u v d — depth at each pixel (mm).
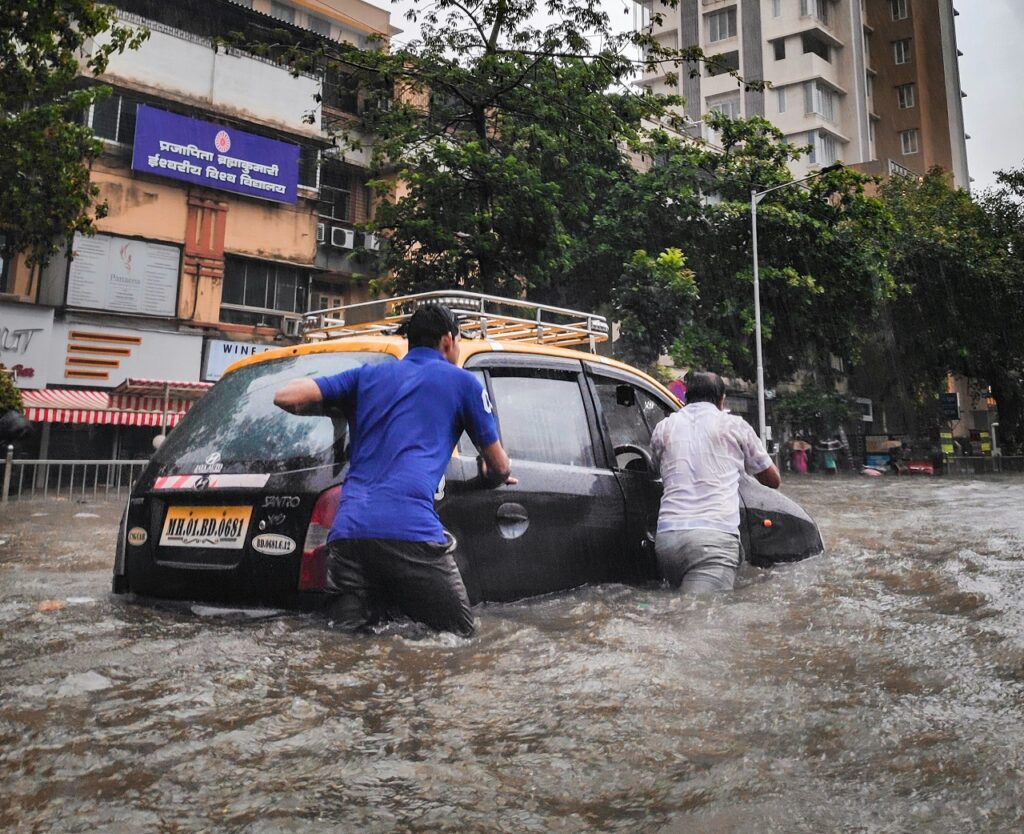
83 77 18312
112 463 11633
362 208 23891
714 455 4043
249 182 20609
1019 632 2738
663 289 20766
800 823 1395
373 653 2424
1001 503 10523
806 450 28391
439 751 1688
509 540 3338
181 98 19812
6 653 2391
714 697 2059
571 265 19422
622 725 1853
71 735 1729
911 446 30797
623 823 1393
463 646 2545
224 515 3107
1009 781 1552
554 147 18391
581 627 2854
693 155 23469
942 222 34469
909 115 56156
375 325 4371
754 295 23719
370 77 19906
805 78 49594
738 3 52000
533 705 1984
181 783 1515
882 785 1544
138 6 19906
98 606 3174
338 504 2842
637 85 20656
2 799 1431
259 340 20891
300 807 1428
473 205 18828
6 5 11805
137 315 18984
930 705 2002
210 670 2219
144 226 19203
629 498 4012
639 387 4566
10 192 12984
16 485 10789
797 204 24562
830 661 2402
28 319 17375
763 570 4254
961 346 32906
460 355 3559
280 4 28969
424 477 2768
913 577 3928
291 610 2896
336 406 2932
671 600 3438
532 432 3713
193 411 3715
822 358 28328
